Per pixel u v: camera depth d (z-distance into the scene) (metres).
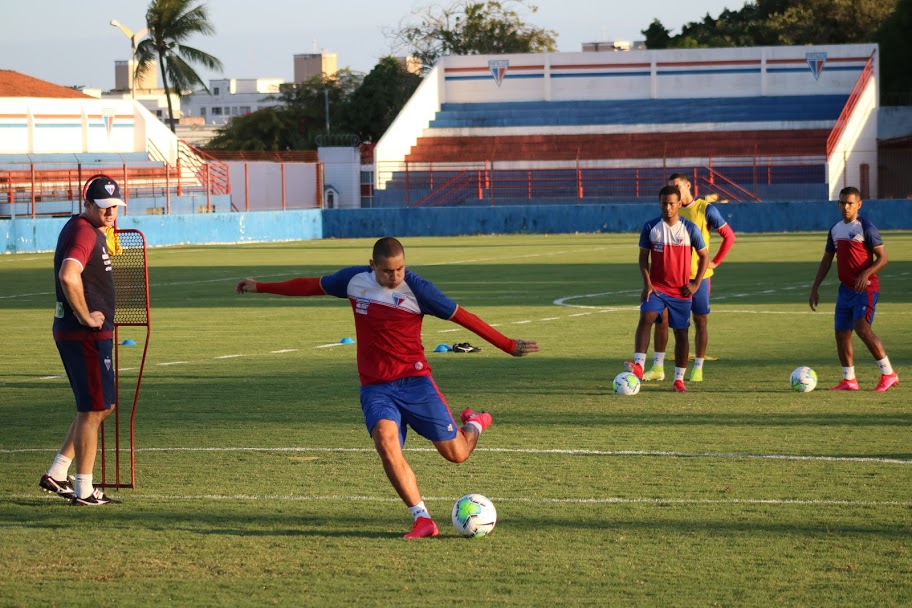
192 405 23.03
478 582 11.93
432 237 96.38
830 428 20.00
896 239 80.31
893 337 32.44
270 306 44.53
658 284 24.41
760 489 15.64
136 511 14.94
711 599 11.33
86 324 14.70
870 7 156.38
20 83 128.88
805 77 125.56
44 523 14.38
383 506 15.08
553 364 28.41
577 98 129.75
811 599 11.29
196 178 116.38
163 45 157.25
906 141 108.12
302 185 126.69
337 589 11.77
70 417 22.11
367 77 162.00
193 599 11.49
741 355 29.58
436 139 125.06
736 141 117.69
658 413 21.66
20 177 103.81
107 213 15.04
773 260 64.06
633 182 115.06
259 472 17.09
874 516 14.20
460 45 171.75
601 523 14.08
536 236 94.81
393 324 13.67
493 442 19.06
